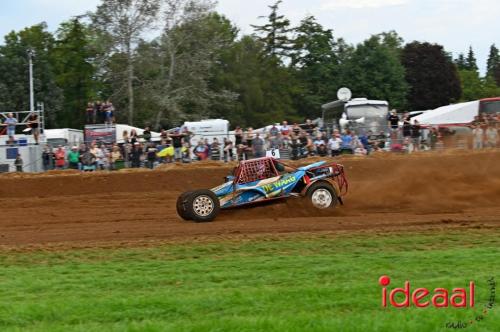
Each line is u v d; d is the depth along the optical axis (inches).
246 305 358.9
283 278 434.9
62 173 1154.7
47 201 1006.4
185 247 573.3
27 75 2659.9
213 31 2220.7
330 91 3048.7
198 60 2149.4
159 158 1232.2
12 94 2618.1
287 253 530.9
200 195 734.5
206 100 2171.5
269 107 2893.7
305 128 1306.6
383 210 792.9
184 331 309.9
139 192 1075.9
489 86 4077.3
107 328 320.8
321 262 483.2
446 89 3312.0
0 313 353.7
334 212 750.5
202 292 394.3
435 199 850.8
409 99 3289.9
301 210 750.5
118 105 2161.7
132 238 648.4
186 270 471.8
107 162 1229.1
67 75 2229.3
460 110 1551.4
